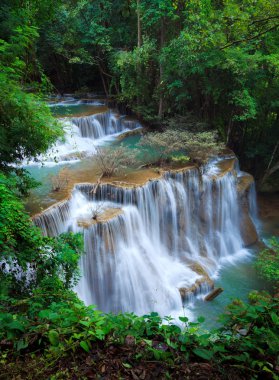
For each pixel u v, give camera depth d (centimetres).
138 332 323
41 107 820
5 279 612
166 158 1446
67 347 313
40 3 1127
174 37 1838
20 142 791
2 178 746
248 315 315
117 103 2145
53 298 548
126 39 2141
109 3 2059
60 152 1536
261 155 1991
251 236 1546
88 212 1127
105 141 1814
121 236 1136
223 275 1309
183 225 1380
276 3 783
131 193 1189
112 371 297
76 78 2625
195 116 1772
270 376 288
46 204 1048
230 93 1653
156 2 1689
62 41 2148
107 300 1086
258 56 1552
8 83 764
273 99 1803
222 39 861
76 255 712
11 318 322
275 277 1098
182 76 1686
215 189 1448
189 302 1139
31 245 675
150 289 1120
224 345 311
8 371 298
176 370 297
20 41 821
